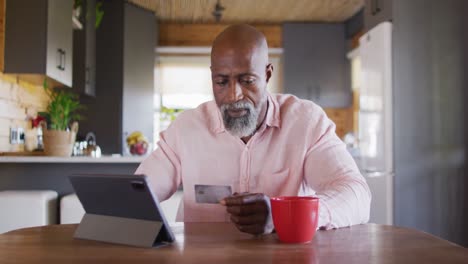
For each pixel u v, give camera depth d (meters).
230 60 1.14
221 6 5.69
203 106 1.44
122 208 0.92
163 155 1.41
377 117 3.34
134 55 5.43
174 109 6.21
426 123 3.20
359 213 1.09
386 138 3.17
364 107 3.64
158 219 0.88
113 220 0.94
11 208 2.44
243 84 1.16
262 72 1.18
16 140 3.46
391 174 3.15
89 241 0.93
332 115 6.54
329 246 0.87
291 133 1.34
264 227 0.96
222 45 1.15
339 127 6.52
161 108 6.20
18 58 3.25
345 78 6.29
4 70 3.23
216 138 1.36
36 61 3.25
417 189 3.16
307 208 0.89
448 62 3.22
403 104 3.18
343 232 1.00
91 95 5.03
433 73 3.21
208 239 0.94
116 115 5.22
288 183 1.33
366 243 0.89
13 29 3.25
